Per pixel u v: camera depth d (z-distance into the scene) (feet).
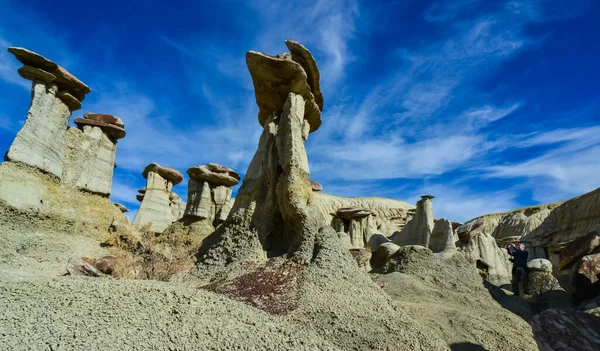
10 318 23.17
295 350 25.98
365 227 112.57
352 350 31.27
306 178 51.08
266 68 54.75
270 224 50.31
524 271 66.23
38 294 26.05
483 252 85.71
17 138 51.49
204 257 49.73
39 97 54.60
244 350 24.62
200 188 87.86
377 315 36.24
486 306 54.70
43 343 21.58
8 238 45.75
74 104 59.57
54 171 55.83
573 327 27.20
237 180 90.22
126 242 56.54
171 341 23.88
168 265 47.60
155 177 87.86
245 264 45.34
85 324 23.68
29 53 53.16
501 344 40.96
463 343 39.55
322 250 44.34
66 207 55.98
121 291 27.73
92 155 63.52
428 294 55.93
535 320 28.43
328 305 35.99
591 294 51.75
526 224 195.72
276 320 31.04
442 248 78.95
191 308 27.43
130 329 23.99
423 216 92.73
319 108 64.28
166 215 86.43
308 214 47.93
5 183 48.44
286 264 43.88
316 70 59.21
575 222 124.77
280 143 53.36
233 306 29.91
